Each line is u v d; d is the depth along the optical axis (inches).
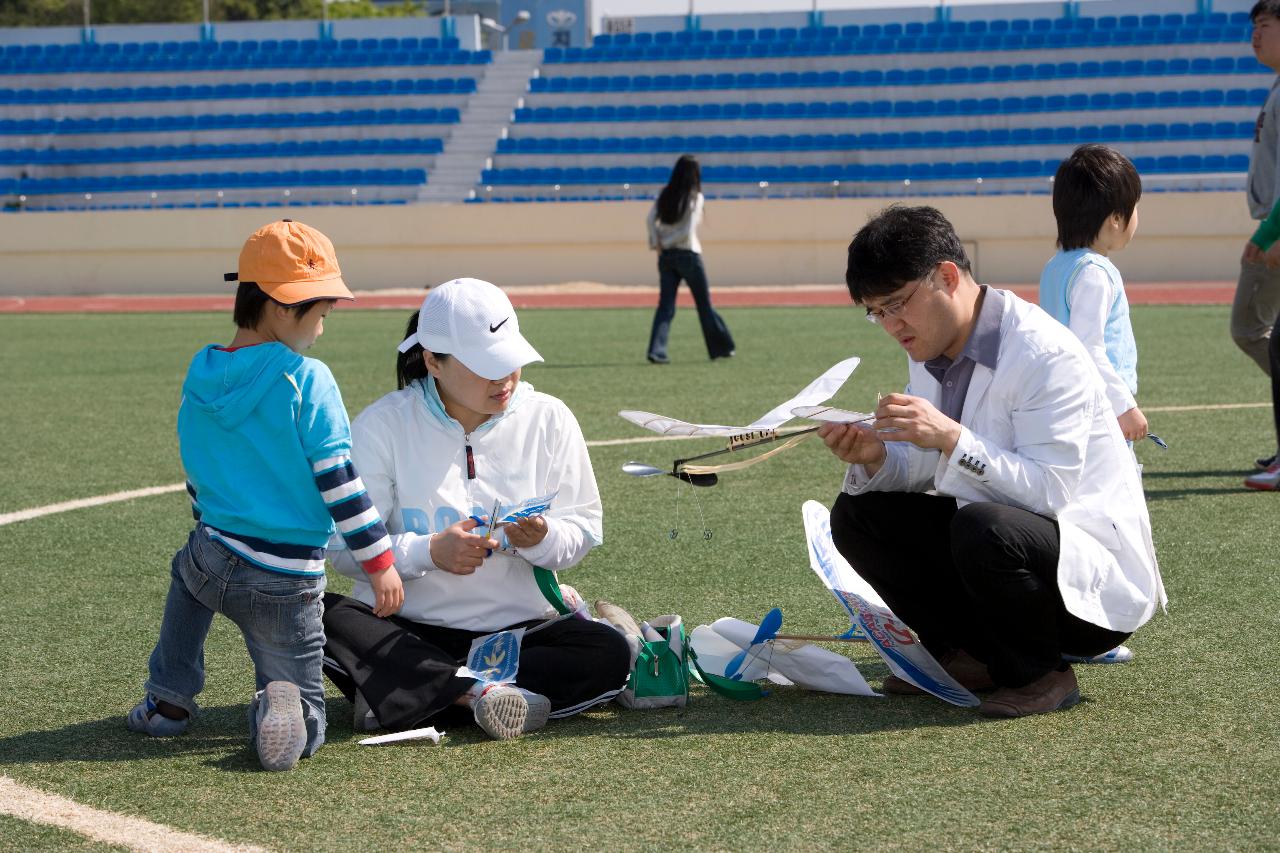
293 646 113.9
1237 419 299.4
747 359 460.1
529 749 114.3
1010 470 116.3
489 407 120.8
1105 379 146.2
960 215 850.8
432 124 1043.9
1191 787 101.7
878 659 142.4
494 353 116.9
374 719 119.6
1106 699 124.6
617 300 794.8
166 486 245.1
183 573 115.4
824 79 1045.2
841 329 574.2
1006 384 119.2
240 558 111.3
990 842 92.4
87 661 142.7
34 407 357.7
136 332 614.5
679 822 97.0
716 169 966.4
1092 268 152.0
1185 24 1055.0
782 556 186.4
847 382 388.5
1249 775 104.0
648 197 959.0
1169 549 184.1
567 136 1036.5
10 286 918.4
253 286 112.3
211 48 1169.4
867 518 131.3
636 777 106.7
